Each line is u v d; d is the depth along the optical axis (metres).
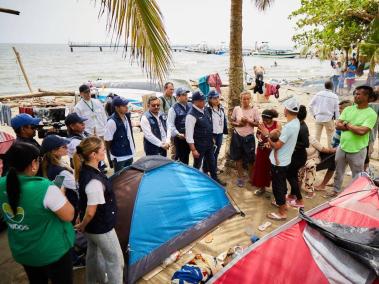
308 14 8.99
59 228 2.51
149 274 3.66
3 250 4.21
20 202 2.27
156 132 5.47
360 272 2.35
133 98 14.86
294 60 59.62
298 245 2.71
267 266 2.59
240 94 5.73
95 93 13.68
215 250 4.10
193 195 4.47
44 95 14.94
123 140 5.12
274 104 14.20
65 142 3.44
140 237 3.70
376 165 6.55
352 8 7.92
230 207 4.93
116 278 3.00
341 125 4.82
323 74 31.41
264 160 5.27
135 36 3.00
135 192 3.88
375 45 4.89
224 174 6.56
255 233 4.46
